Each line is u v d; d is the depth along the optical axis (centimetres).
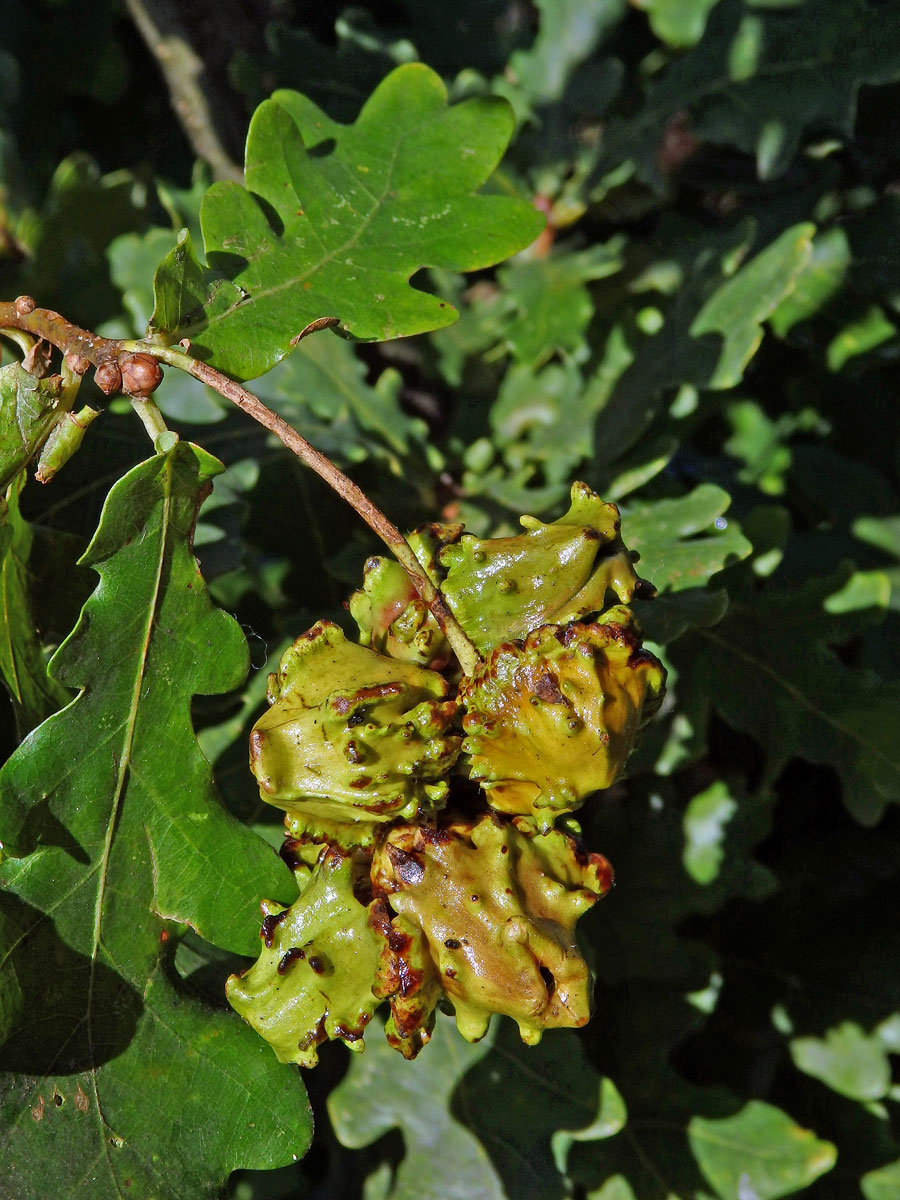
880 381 35
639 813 33
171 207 34
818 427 35
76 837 20
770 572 31
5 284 36
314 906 18
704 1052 34
